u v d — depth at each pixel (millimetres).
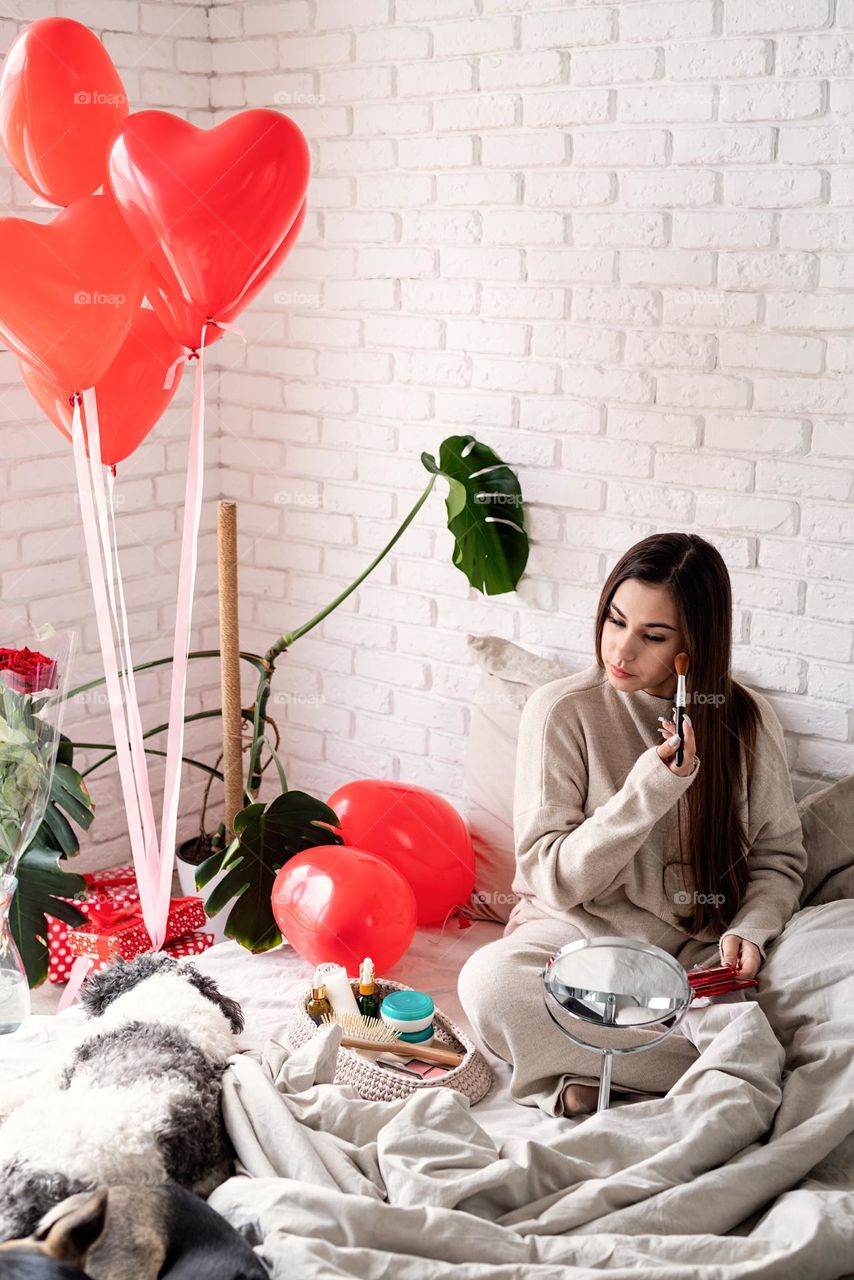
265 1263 1314
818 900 2143
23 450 2594
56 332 1901
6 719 1748
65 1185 1364
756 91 2127
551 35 2320
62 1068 1643
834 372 2145
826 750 2266
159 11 2691
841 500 2176
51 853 2258
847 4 2020
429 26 2467
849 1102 1625
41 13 2486
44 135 1917
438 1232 1393
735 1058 1716
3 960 1775
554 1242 1410
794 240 2139
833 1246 1386
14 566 2623
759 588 2287
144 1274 1276
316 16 2619
